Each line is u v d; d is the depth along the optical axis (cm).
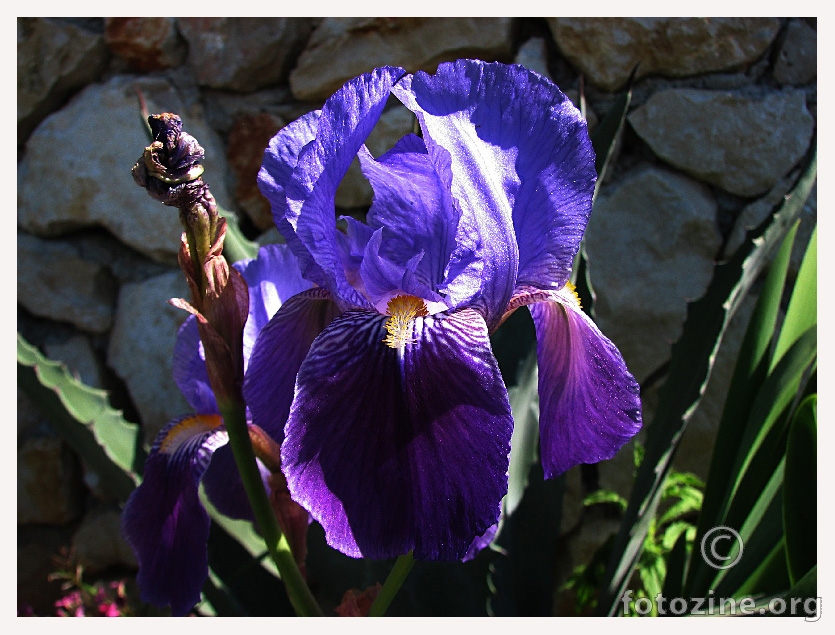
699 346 38
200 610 37
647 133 59
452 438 20
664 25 57
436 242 23
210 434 28
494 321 24
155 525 26
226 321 24
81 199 67
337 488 20
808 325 41
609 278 60
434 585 37
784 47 57
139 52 67
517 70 23
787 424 40
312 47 64
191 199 23
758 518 41
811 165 39
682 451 59
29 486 69
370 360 21
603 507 61
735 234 58
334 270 22
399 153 24
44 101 69
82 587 62
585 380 25
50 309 69
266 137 65
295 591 25
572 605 61
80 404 39
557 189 23
